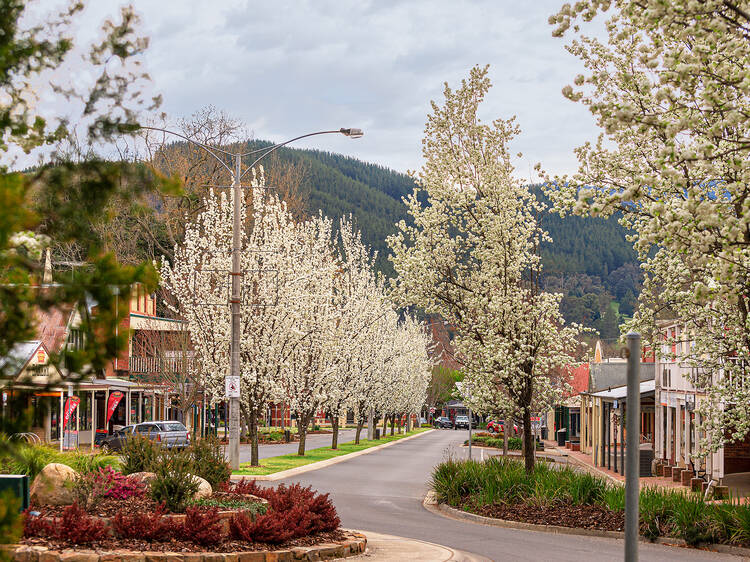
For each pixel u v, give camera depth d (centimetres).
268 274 3350
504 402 2348
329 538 1540
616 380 4288
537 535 1911
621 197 1170
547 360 2284
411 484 2992
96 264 478
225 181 6306
